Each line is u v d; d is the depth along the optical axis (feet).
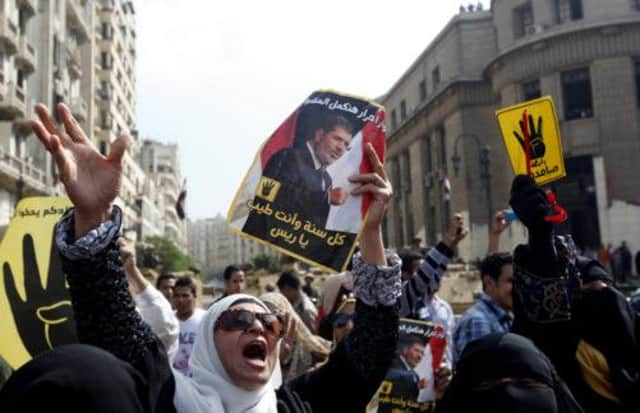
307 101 10.19
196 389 7.27
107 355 5.88
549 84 108.78
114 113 175.63
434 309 17.13
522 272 9.20
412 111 148.97
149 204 242.99
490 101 122.72
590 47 105.60
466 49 128.47
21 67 102.83
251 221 9.86
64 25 119.03
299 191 9.78
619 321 10.30
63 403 5.37
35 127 6.75
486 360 7.78
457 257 113.09
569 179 106.73
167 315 11.09
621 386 9.98
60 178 6.79
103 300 6.82
